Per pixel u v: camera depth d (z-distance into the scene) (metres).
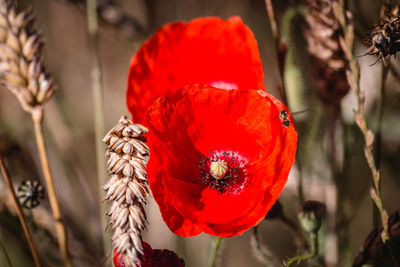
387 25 0.44
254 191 0.46
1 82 0.45
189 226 0.45
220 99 0.46
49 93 0.45
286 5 0.62
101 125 0.54
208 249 0.62
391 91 0.63
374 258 0.49
